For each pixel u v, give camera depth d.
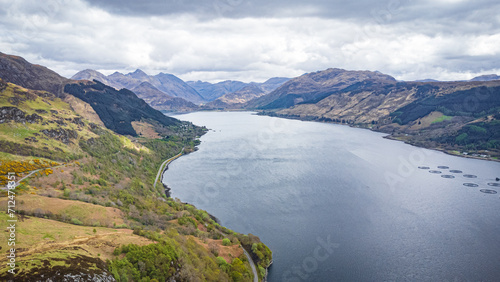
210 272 77.75
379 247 110.69
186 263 72.69
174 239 83.69
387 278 93.88
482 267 98.62
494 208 145.62
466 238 116.81
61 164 139.62
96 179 140.62
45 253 56.62
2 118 153.88
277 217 134.75
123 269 60.31
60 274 51.03
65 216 83.44
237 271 85.31
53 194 100.81
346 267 99.12
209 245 96.50
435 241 114.56
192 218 115.44
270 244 112.75
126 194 126.38
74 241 66.56
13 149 135.50
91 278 53.34
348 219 132.88
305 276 94.94
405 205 149.12
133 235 78.50
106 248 66.69
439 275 94.88
